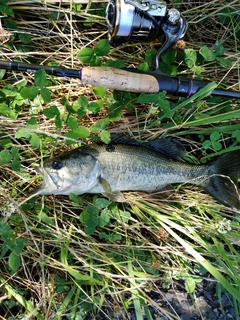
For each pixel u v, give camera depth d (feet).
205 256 1.28
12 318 1.14
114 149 1.12
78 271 1.18
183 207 1.25
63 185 1.08
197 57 1.23
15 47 1.17
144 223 1.24
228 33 1.28
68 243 1.14
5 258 1.17
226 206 1.23
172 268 1.21
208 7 1.24
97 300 1.20
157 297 1.27
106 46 1.07
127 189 1.16
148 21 1.01
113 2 1.00
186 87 1.09
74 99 1.22
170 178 1.18
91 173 1.10
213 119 1.15
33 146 1.09
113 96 1.16
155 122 1.18
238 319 1.29
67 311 1.20
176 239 1.18
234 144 1.26
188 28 1.26
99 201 1.15
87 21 1.18
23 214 1.08
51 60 1.19
